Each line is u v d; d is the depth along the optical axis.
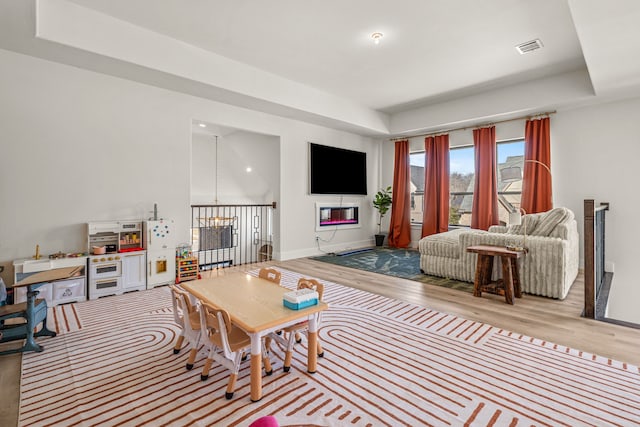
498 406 1.63
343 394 1.74
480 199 5.80
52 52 3.10
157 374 1.95
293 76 4.67
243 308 1.91
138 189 3.91
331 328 2.64
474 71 4.45
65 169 3.43
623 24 2.54
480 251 3.40
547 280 3.41
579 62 4.17
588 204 2.83
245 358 2.17
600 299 3.33
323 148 6.17
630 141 4.46
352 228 6.98
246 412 1.59
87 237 3.54
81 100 3.50
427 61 4.14
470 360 2.11
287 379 1.89
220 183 8.05
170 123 4.14
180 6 2.99
